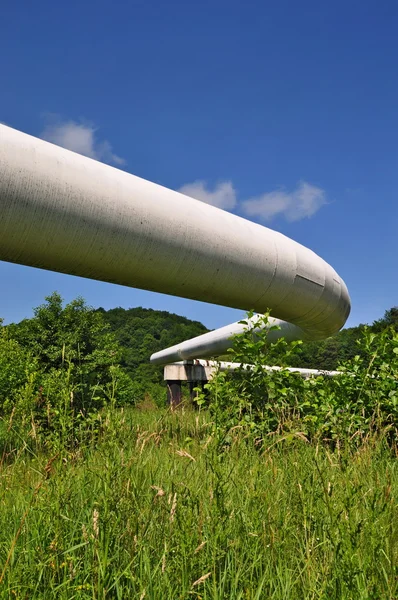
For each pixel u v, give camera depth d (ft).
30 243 14.20
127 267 16.20
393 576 5.90
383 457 11.47
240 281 19.24
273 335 32.09
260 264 19.58
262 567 6.64
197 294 18.86
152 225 15.99
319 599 5.60
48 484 7.08
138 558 6.27
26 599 5.33
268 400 17.88
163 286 17.76
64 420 7.40
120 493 6.86
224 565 6.34
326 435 14.06
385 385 16.74
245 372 18.66
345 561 5.60
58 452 7.09
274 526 7.28
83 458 9.06
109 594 5.85
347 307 26.27
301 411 16.80
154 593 5.63
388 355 18.06
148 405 52.60
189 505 6.76
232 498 8.06
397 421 16.08
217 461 6.89
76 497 7.66
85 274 16.10
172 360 52.60
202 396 17.07
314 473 8.43
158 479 9.06
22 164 13.48
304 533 7.11
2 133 13.69
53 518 6.55
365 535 6.18
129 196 15.64
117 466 7.06
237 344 19.21
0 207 13.25
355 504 6.56
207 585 5.90
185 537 5.89
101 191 14.93
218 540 6.32
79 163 15.05
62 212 14.12
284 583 6.19
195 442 12.29
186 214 17.20
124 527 6.71
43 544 6.40
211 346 41.27
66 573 5.98
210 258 17.83
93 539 5.83
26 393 10.47
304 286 21.72
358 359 18.53
